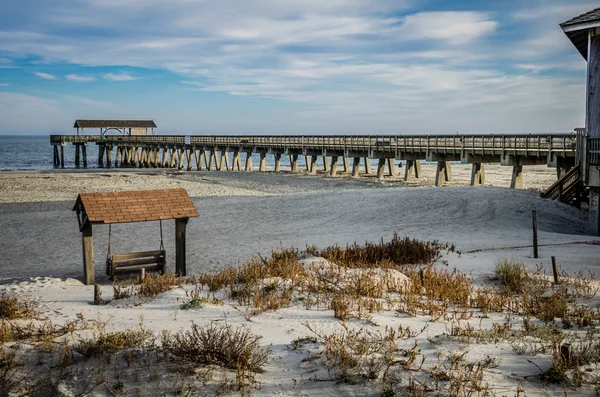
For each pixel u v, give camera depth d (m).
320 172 51.81
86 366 5.38
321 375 5.09
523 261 12.93
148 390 4.88
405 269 12.33
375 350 5.67
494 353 5.61
